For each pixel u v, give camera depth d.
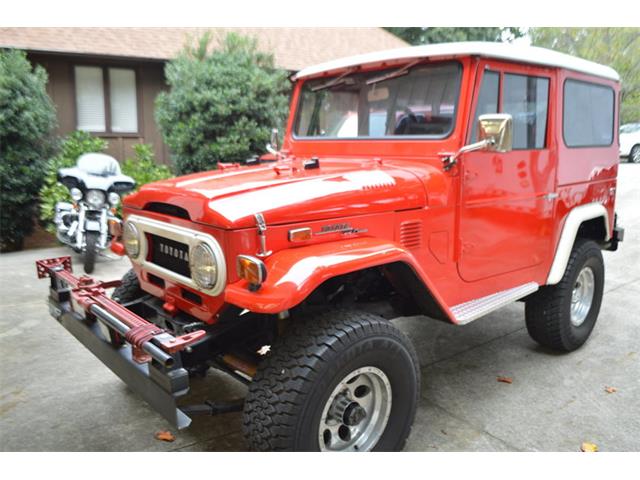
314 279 2.17
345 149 3.45
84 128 9.97
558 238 3.80
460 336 4.46
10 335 4.33
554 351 4.13
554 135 3.56
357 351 2.29
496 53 2.90
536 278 3.68
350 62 3.36
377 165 3.04
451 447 2.83
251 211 2.29
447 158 2.91
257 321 2.71
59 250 7.59
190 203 2.41
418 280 2.64
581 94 3.85
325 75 3.61
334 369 2.23
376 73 3.29
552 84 3.48
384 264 2.65
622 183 12.68
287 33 13.08
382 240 2.58
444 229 2.97
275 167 3.03
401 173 2.87
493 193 3.19
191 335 2.20
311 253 2.32
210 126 8.41
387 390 2.50
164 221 2.63
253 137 8.55
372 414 2.55
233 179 2.71
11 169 7.53
